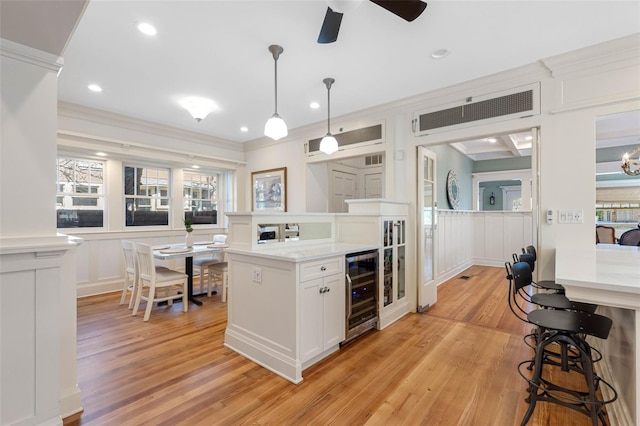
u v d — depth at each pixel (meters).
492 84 3.18
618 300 1.30
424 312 3.72
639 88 2.48
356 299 2.91
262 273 2.44
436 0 2.03
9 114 1.49
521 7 2.11
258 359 2.44
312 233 3.20
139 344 2.78
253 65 2.95
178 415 1.80
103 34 2.43
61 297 1.79
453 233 5.89
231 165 5.96
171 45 2.60
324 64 2.94
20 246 1.44
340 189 5.74
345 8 1.61
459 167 6.59
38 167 1.57
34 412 1.51
